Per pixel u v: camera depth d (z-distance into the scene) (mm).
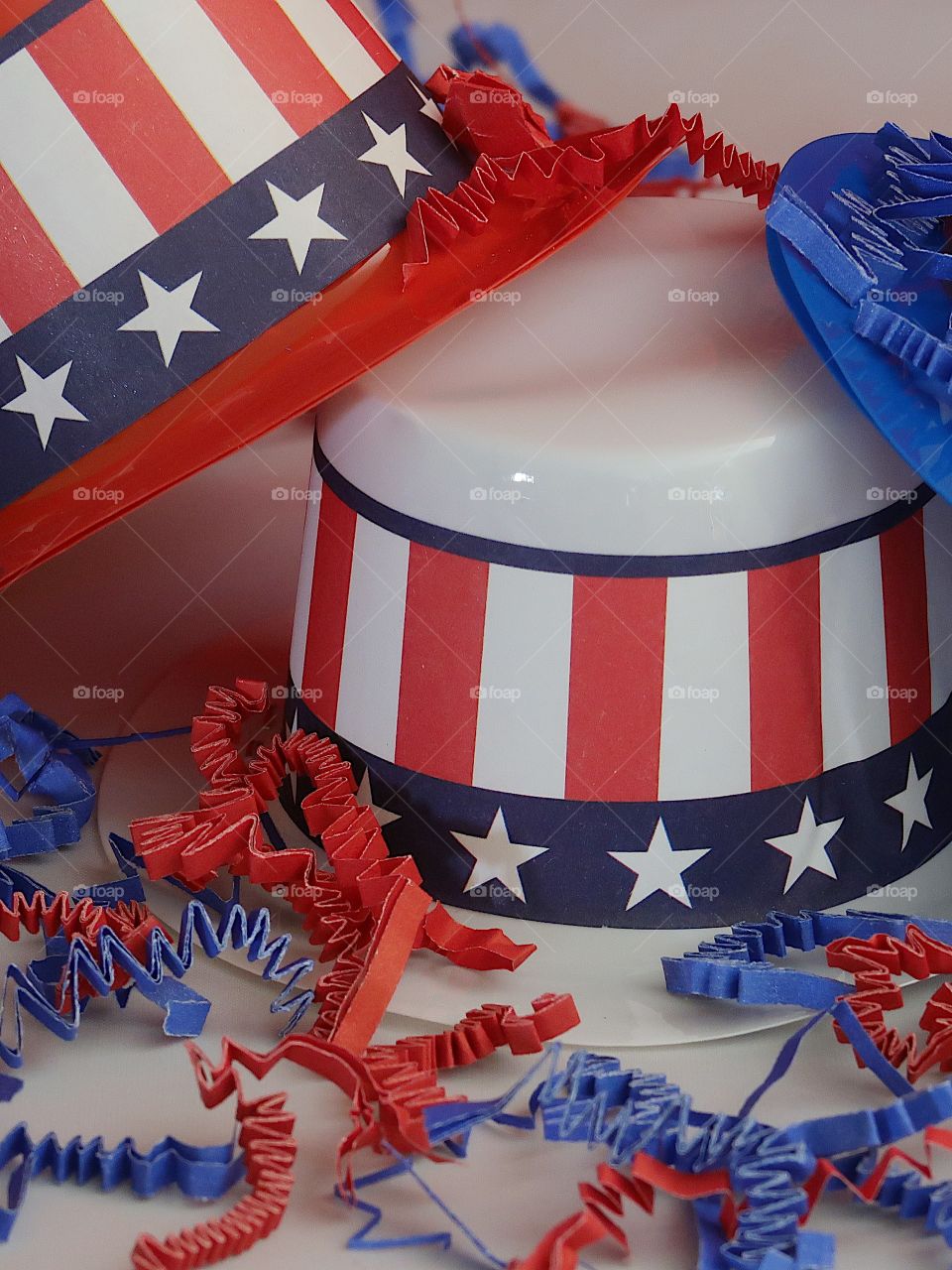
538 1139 777
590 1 1992
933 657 986
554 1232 682
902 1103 714
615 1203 698
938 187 985
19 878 944
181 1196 731
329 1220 719
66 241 903
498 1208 729
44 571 1421
